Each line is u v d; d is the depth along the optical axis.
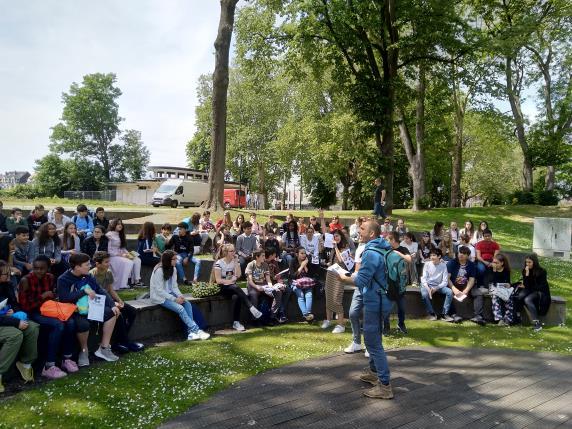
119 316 6.28
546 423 4.42
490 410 4.68
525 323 8.70
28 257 7.95
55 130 62.03
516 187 55.81
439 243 11.87
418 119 26.09
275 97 45.72
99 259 6.51
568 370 6.01
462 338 7.59
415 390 5.18
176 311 7.09
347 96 22.03
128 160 67.69
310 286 8.48
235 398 4.84
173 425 4.20
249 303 7.87
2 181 125.12
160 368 5.64
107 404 4.57
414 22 20.38
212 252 12.06
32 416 4.25
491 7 27.33
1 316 5.01
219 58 16.50
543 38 28.22
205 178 54.75
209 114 51.59
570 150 29.20
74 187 61.12
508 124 27.73
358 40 19.89
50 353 5.33
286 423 4.28
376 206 19.08
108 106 63.25
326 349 6.70
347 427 4.23
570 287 11.60
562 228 16.33
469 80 20.75
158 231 14.51
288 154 39.44
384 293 4.96
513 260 13.96
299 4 18.08
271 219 12.58
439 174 46.38
